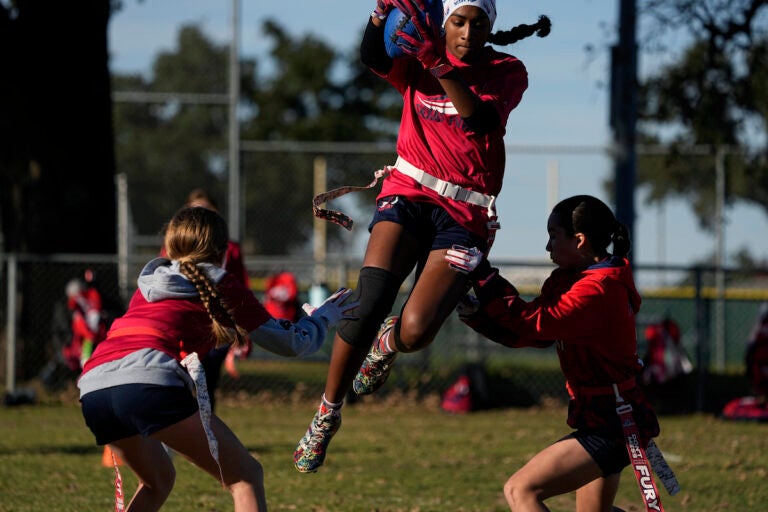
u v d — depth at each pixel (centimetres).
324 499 1930
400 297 3869
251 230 6988
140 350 1219
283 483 2091
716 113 3788
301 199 8444
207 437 1223
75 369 3706
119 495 1295
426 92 1269
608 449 1235
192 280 1237
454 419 3319
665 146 4056
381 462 2375
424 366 3747
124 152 10419
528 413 3531
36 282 3788
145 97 4200
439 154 1255
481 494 2006
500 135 1259
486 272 1243
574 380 1271
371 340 1252
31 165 4003
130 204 5756
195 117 10588
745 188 5188
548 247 1326
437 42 1152
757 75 3738
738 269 3594
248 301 1247
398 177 1281
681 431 3062
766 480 2203
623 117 3638
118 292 3719
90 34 4056
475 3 1189
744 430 3097
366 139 10569
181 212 1303
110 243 4125
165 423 1203
